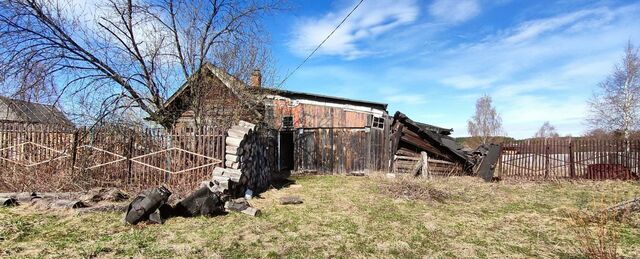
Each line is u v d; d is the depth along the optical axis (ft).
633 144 38.40
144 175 26.35
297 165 48.67
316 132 48.14
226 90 36.27
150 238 15.29
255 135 29.76
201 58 34.40
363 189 31.32
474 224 19.74
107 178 26.30
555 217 21.48
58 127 27.91
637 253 14.87
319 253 14.47
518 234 17.88
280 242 15.62
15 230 15.39
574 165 40.29
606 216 18.80
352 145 46.14
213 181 23.26
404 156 43.70
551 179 39.19
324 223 19.11
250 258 13.60
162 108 35.42
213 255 13.64
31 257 12.57
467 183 36.22
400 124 43.50
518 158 42.60
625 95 79.00
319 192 29.63
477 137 151.43
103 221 17.52
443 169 43.68
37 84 29.84
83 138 26.86
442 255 14.66
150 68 34.24
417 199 26.43
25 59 29.07
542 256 14.69
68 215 18.34
